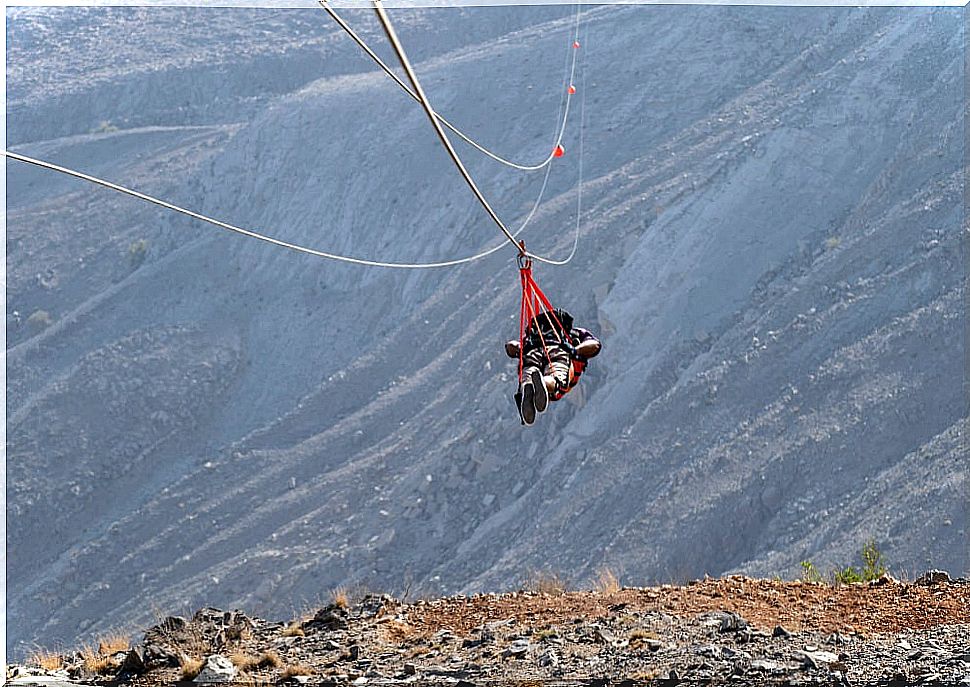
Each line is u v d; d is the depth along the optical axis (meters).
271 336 122.62
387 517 76.19
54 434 108.50
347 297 124.19
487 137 136.62
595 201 111.44
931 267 72.75
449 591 65.50
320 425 99.69
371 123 144.12
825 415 63.62
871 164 94.31
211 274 133.38
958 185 80.06
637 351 81.94
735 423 67.06
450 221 124.50
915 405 60.97
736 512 58.81
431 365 98.25
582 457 72.56
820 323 73.69
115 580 83.81
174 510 90.50
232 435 110.31
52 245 155.62
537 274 99.75
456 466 77.69
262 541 81.19
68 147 184.38
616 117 131.62
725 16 140.50
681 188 98.81
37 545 98.06
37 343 126.19
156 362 118.06
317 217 135.62
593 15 157.88
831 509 55.88
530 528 66.94
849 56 111.94
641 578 56.81
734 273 86.00
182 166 170.25
